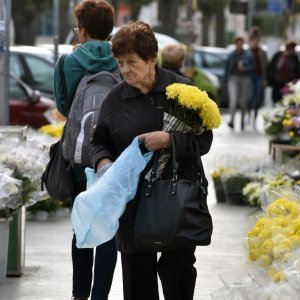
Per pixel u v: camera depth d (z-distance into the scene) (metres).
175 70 16.28
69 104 9.97
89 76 9.77
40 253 13.38
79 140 9.48
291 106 19.33
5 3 13.13
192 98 7.93
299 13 102.00
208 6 83.00
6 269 11.66
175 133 7.94
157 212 7.75
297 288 7.12
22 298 10.86
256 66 35.69
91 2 9.99
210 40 99.75
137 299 8.23
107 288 9.63
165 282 8.17
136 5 71.88
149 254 8.12
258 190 17.47
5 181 11.05
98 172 8.16
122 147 8.12
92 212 7.82
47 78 27.28
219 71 46.31
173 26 73.00
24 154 11.64
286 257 7.48
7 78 13.40
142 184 7.95
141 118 8.09
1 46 13.21
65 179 9.76
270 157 19.34
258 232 8.23
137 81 8.01
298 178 17.66
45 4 63.78
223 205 18.34
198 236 7.77
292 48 34.66
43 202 16.22
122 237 8.09
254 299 7.40
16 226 11.84
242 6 52.09
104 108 8.24
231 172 18.38
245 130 36.12
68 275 12.05
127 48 7.91
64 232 15.11
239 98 35.72
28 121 24.19
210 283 11.59
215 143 30.59
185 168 8.10
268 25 105.38
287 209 8.44
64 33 59.91
